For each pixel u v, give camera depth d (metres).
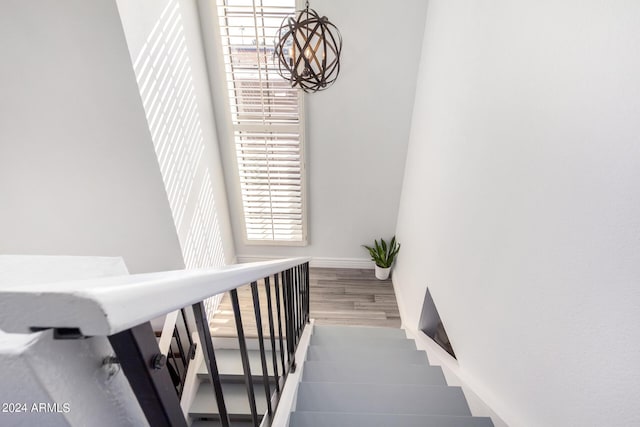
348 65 2.96
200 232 2.87
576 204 0.93
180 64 2.39
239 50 2.89
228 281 0.55
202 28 2.80
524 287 1.18
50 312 0.21
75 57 1.75
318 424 1.34
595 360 0.84
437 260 2.28
